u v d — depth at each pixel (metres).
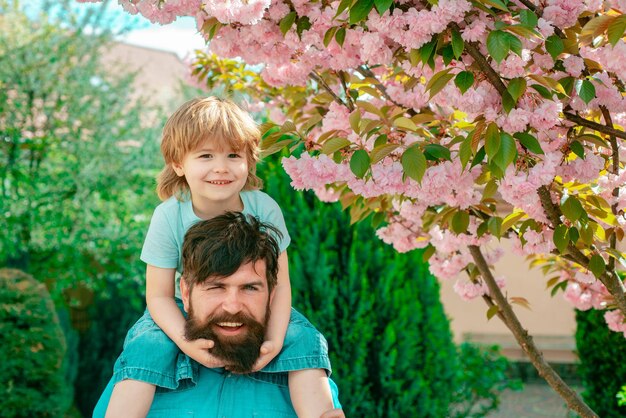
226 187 2.32
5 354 6.83
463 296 3.68
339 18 2.54
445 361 5.04
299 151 4.77
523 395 9.08
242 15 2.38
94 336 9.62
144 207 10.16
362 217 3.50
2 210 8.96
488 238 3.23
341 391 4.57
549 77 2.28
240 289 2.03
